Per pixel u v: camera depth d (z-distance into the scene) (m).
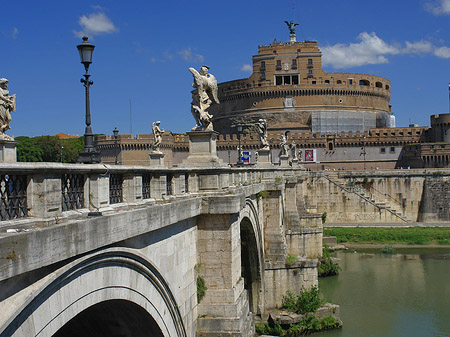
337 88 150.12
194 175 20.06
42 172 9.85
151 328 16.05
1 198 9.08
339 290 52.34
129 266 13.70
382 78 164.12
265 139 47.75
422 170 104.69
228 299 19.80
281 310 41.00
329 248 78.62
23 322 9.04
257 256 37.09
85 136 18.11
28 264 8.88
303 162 129.62
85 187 11.82
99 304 14.10
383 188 105.56
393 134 136.12
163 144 126.19
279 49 154.25
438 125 129.00
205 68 22.22
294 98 150.25
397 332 39.62
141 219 13.48
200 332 19.62
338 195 101.56
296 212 52.81
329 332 39.78
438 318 43.00
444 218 103.00
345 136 136.75
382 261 68.69
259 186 34.34
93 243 11.05
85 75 18.17
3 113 14.20
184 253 18.48
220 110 163.88
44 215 9.94
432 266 64.75
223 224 19.98
